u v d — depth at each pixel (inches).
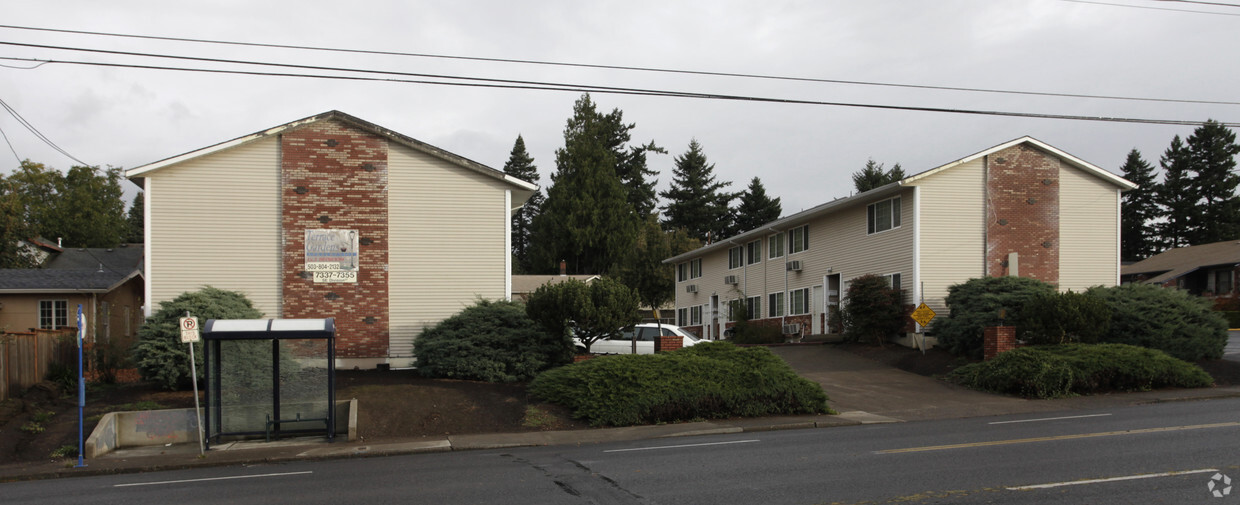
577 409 695.1
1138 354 842.8
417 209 936.3
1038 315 938.7
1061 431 550.9
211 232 893.2
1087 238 1208.8
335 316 909.2
